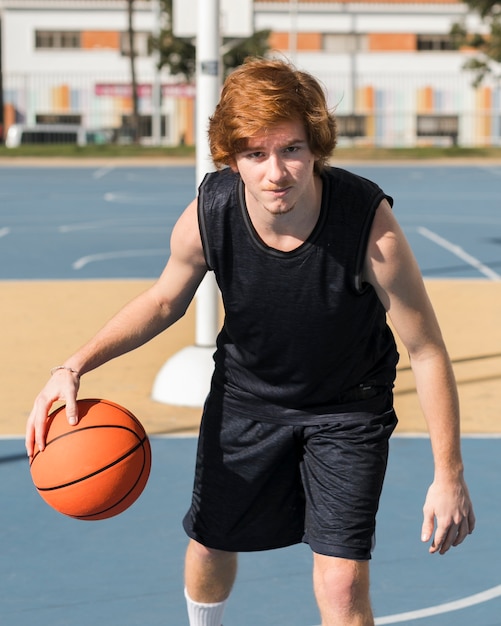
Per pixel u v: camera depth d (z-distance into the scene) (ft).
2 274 46.88
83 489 10.98
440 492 10.76
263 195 9.96
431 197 89.30
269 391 11.35
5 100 193.26
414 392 26.68
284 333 10.84
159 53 167.53
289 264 10.48
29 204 82.74
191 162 136.15
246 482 11.67
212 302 26.14
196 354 25.99
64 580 15.81
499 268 49.32
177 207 81.10
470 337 33.40
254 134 9.71
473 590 15.46
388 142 194.80
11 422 24.23
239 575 15.96
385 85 195.11
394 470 20.86
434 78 194.80
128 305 11.62
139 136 167.94
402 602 15.03
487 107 196.03
